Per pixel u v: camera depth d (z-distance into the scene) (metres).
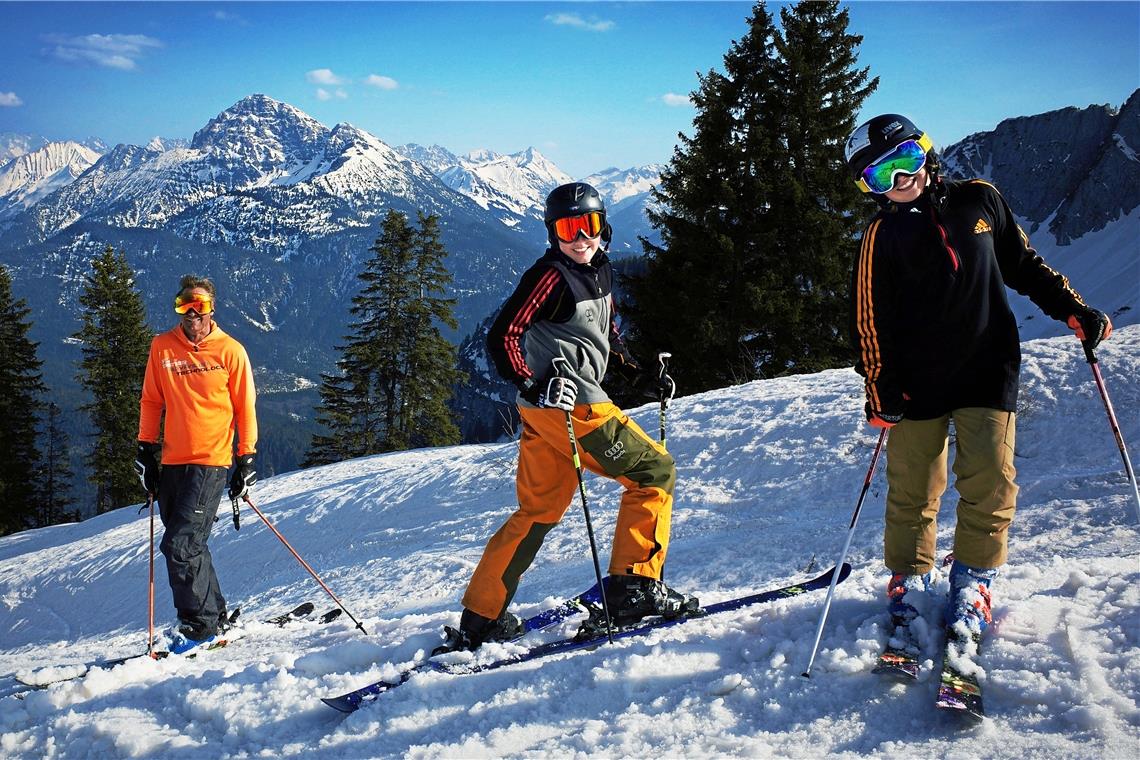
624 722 2.84
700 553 5.71
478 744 2.87
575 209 3.28
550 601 4.34
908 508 3.12
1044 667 2.69
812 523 5.94
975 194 2.94
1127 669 2.57
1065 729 2.41
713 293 24.64
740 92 26.77
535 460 3.55
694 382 24.98
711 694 2.93
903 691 2.75
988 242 2.89
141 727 3.42
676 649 3.22
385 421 41.22
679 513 6.79
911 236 2.88
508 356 3.30
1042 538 4.50
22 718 3.82
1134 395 6.21
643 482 3.53
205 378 4.99
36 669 5.78
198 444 5.01
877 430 7.16
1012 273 3.11
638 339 25.69
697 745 2.66
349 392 41.06
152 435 5.10
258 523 11.79
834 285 25.08
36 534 20.08
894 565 3.16
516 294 3.32
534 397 3.32
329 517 10.92
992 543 2.91
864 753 2.51
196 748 3.25
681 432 8.59
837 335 25.36
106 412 44.84
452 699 3.20
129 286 46.31
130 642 7.36
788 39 26.83
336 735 3.10
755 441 7.75
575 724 2.92
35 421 46.12
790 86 26.52
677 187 26.39
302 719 3.31
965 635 2.86
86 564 12.77
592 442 3.44
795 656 3.04
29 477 45.94
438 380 41.91
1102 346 7.16
